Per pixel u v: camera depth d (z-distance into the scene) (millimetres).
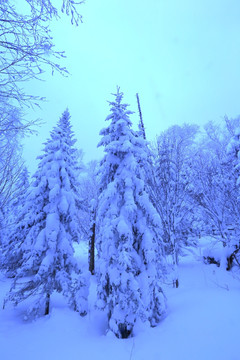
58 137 11320
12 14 2719
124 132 7758
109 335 6148
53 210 9555
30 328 7270
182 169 12820
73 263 9484
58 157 10461
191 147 17500
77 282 8938
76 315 8055
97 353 5352
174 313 6938
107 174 7918
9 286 13289
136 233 7324
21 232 13117
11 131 3266
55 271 9172
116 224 6898
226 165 12453
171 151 12094
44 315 8516
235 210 11953
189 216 14477
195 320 6055
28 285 8898
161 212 11375
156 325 6652
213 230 14086
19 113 3221
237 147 11953
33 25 2828
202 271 12352
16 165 8516
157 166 12609
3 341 6250
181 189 12266
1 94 2969
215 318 5898
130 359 4953
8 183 8680
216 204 12797
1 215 14016
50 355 5445
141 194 7551
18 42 2871
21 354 5527
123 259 6199
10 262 12141
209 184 12602
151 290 6770
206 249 14766
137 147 7969
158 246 7504
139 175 7887
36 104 3195
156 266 7406
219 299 7109
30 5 2799
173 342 5320
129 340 5801
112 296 6551
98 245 7723
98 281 7234
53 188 9719
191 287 9859
